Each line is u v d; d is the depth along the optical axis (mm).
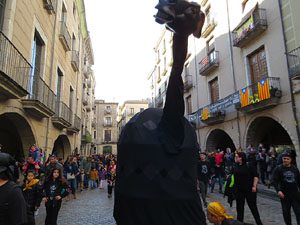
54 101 10414
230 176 4641
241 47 12797
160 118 1219
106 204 7797
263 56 11523
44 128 9945
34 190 4164
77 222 5703
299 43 9367
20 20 7223
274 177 4344
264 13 11195
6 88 5746
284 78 9969
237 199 4484
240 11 13047
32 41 8234
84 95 23109
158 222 998
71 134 15578
